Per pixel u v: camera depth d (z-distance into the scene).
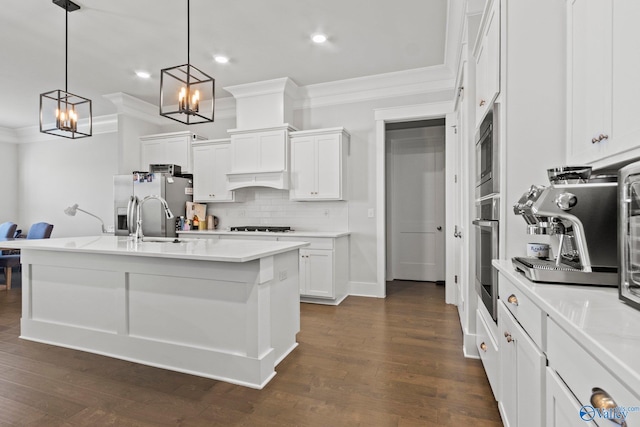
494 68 1.75
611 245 1.15
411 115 4.00
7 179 6.52
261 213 4.75
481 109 2.12
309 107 4.48
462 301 2.86
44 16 2.85
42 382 2.05
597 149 1.30
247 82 4.28
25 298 2.73
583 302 0.95
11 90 4.54
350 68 3.88
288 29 3.07
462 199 2.82
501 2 1.67
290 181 4.28
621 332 0.71
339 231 4.34
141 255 2.15
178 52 3.50
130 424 1.65
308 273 3.87
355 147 4.28
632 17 1.08
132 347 2.35
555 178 1.33
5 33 3.12
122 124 4.85
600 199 1.16
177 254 2.02
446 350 2.52
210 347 2.16
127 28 3.04
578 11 1.45
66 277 2.59
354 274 4.29
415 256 5.18
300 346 2.61
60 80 4.20
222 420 1.69
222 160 4.69
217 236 4.37
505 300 1.48
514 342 1.30
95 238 3.17
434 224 5.09
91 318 2.51
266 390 1.97
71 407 1.79
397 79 4.03
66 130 2.94
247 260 1.89
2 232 4.81
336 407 1.79
